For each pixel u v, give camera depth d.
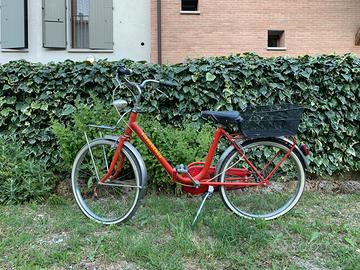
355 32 9.63
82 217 3.30
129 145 3.13
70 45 9.20
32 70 4.18
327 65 4.21
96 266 2.48
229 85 4.15
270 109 3.10
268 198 3.68
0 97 4.18
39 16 9.02
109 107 4.05
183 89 4.15
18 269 2.39
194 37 9.24
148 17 9.16
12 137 4.17
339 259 2.57
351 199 3.90
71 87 4.18
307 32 9.57
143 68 4.18
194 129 4.00
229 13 9.33
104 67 4.19
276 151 3.72
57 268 2.45
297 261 2.56
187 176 3.13
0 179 3.73
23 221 3.19
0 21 8.99
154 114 4.20
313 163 4.32
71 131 3.86
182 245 2.69
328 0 9.57
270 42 9.98
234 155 3.18
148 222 3.17
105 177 3.24
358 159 4.44
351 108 4.27
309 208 3.59
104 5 9.00
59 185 4.03
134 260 2.55
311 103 4.23
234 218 3.16
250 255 2.59
